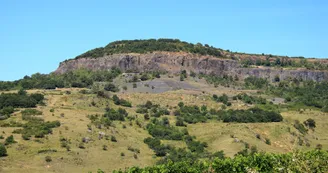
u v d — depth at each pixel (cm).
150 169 3462
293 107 12875
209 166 3491
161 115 11431
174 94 13925
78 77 17000
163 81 15988
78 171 6631
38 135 7875
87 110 10981
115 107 11888
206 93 14525
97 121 9456
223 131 9350
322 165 2097
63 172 6506
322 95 14838
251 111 11731
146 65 18288
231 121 10662
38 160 6825
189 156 7394
